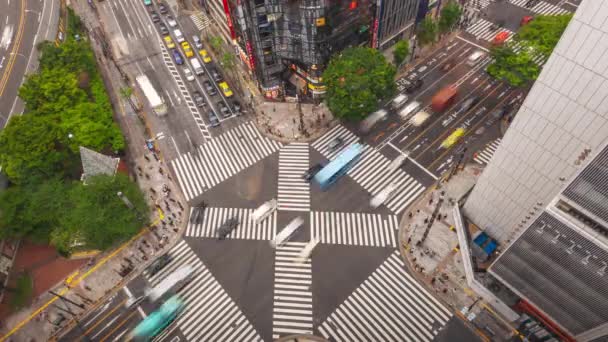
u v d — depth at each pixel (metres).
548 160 43.56
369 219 67.06
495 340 53.06
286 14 71.00
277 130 82.25
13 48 98.50
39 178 66.44
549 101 39.41
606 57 32.56
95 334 57.75
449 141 76.50
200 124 85.12
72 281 63.47
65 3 116.38
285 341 55.50
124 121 86.75
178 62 97.81
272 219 68.50
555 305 45.31
